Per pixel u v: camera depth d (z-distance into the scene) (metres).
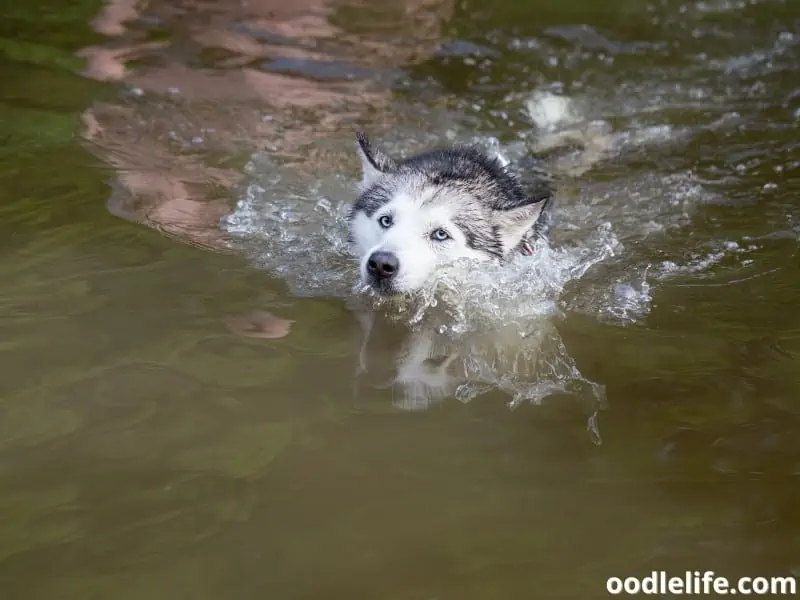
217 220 2.95
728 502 2.54
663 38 3.57
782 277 2.87
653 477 2.57
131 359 2.69
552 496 2.55
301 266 2.88
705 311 2.81
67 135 3.11
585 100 3.34
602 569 2.48
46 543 2.49
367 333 2.77
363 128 3.22
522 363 2.72
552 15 3.65
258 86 3.31
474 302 2.84
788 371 2.70
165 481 2.55
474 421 2.63
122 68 3.32
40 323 2.73
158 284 2.81
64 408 2.62
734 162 3.15
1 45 3.36
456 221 2.87
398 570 2.48
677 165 3.15
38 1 3.53
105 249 2.86
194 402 2.63
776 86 3.38
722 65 3.46
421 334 2.77
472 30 3.58
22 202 2.94
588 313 2.81
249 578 2.47
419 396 2.67
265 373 2.68
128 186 3.00
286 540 2.50
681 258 2.92
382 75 3.39
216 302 2.79
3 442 2.58
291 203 3.01
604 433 2.62
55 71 3.29
